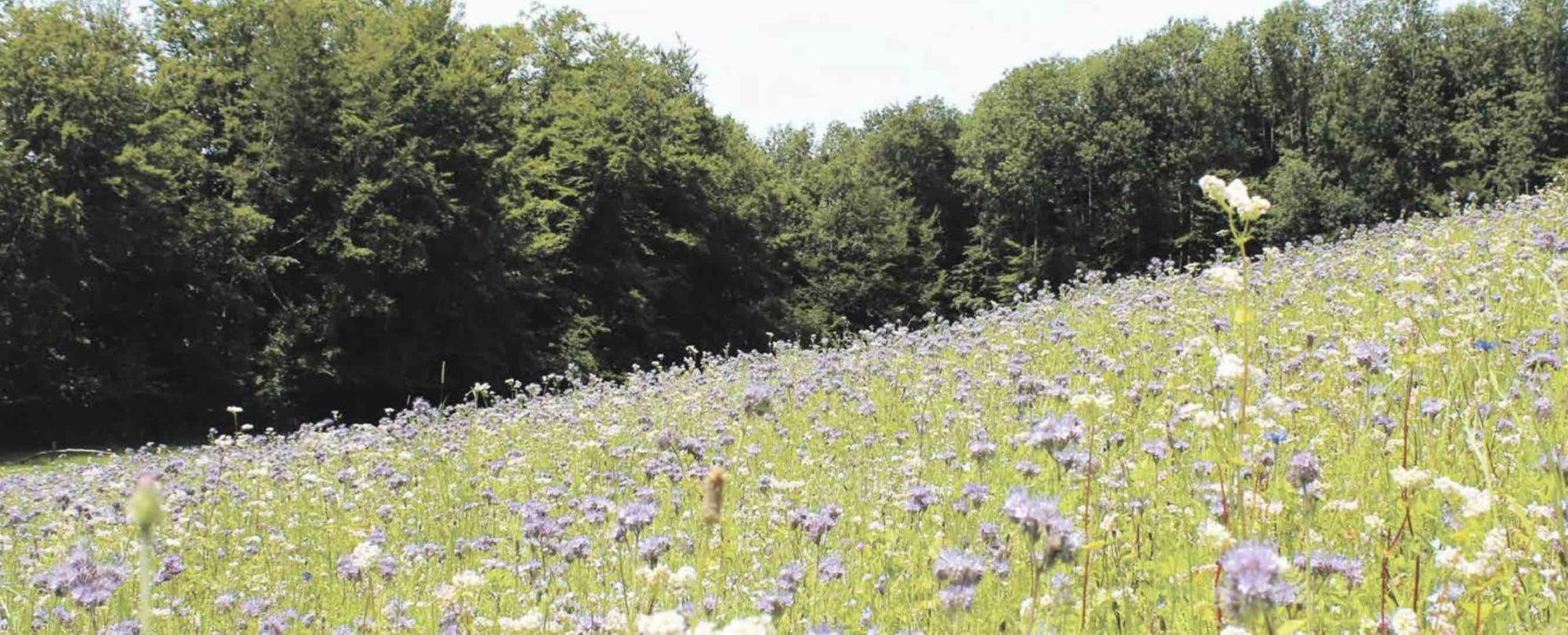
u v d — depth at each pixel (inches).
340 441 523.8
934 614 157.3
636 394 592.7
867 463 315.6
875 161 2871.6
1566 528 138.9
